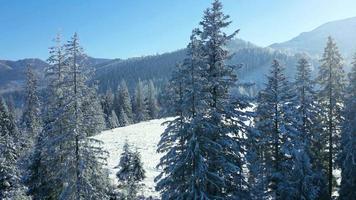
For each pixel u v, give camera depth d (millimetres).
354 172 26484
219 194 17750
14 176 25859
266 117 24938
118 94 122062
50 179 24969
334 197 29562
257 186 21141
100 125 23844
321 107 29375
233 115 18172
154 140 74000
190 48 17203
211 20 18531
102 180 24047
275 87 24688
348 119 27672
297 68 29500
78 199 22062
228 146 17734
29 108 37781
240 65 18672
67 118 22312
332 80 29953
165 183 17719
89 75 23391
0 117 63750
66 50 22797
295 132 23828
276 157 24266
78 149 22594
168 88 17922
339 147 28938
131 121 111438
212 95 18094
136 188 34188
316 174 23250
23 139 35281
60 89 23031
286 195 22375
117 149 65500
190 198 16297
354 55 29172
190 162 16922
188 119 17516
